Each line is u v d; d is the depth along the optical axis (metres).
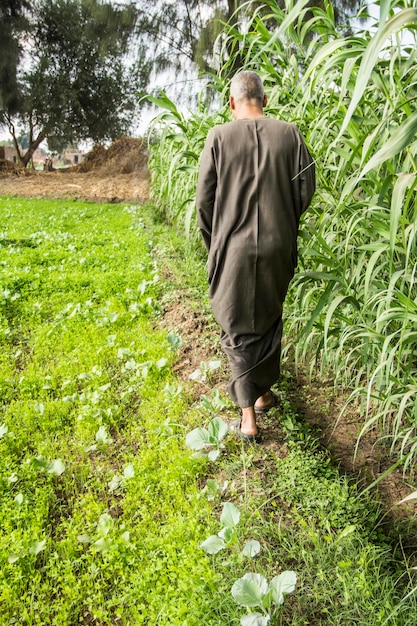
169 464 2.51
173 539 2.06
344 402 3.21
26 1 21.88
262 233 2.31
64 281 5.39
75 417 3.04
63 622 1.81
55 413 3.06
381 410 2.79
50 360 3.78
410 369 2.38
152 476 2.46
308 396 3.29
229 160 2.31
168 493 2.34
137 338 4.02
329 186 2.80
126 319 4.42
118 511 2.34
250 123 2.35
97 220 10.05
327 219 2.62
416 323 2.02
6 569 1.98
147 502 2.34
